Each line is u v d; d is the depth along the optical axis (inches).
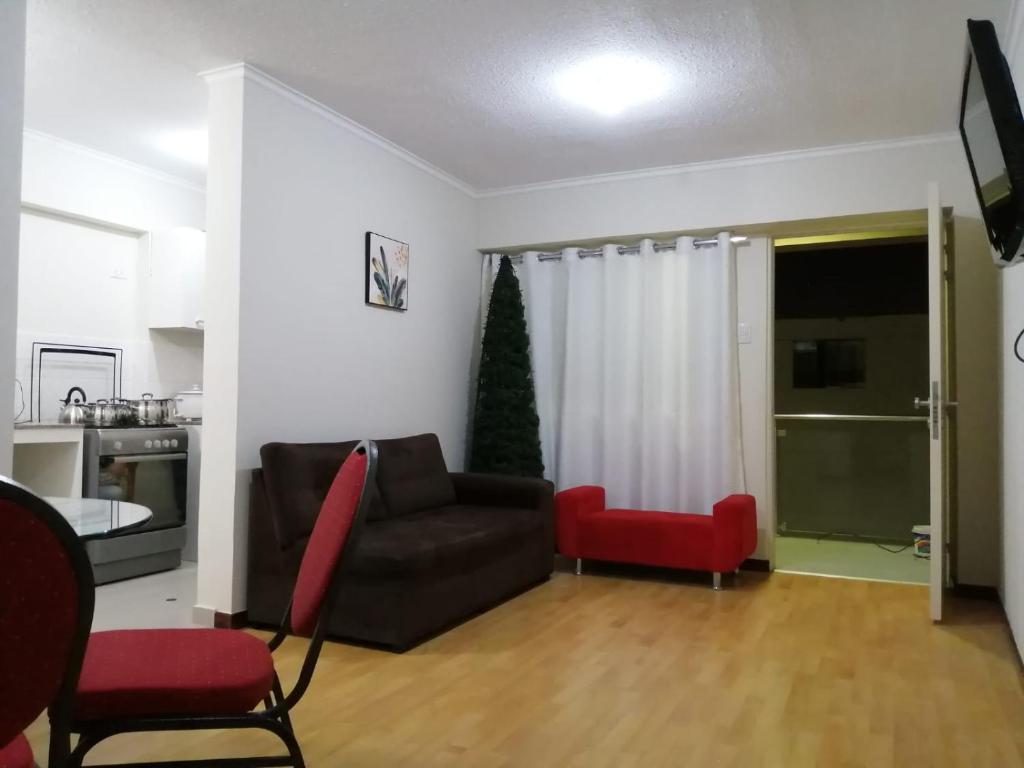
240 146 134.0
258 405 137.4
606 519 174.4
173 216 199.9
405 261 179.0
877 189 168.4
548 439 205.2
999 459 155.2
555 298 207.3
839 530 233.9
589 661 116.6
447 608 130.9
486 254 215.3
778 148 173.8
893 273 243.6
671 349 192.1
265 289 139.0
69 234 180.1
